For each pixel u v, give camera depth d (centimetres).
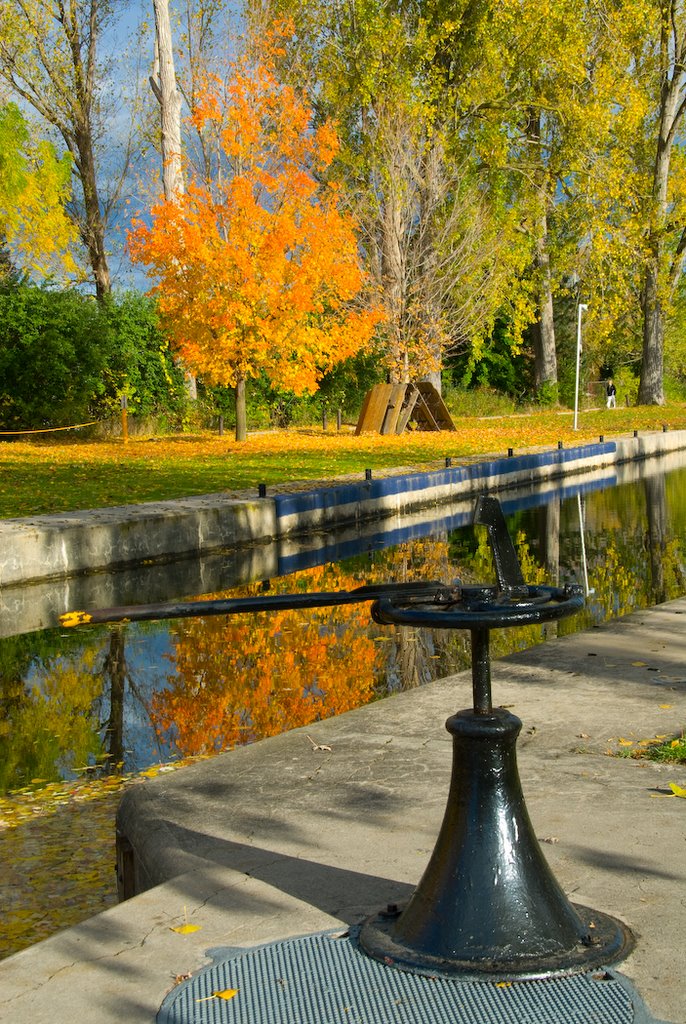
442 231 3669
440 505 2050
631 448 3016
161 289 2620
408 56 3591
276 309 2658
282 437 3150
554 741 518
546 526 1702
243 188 2584
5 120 3781
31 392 2980
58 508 1545
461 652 905
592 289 4219
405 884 362
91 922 345
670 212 4684
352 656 897
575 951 304
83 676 848
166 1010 288
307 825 421
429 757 502
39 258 3912
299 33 3572
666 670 653
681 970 300
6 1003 298
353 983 297
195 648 941
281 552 1500
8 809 551
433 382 3841
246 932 333
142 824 429
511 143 4003
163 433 3247
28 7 3453
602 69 3875
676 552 1409
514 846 311
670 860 375
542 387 5006
